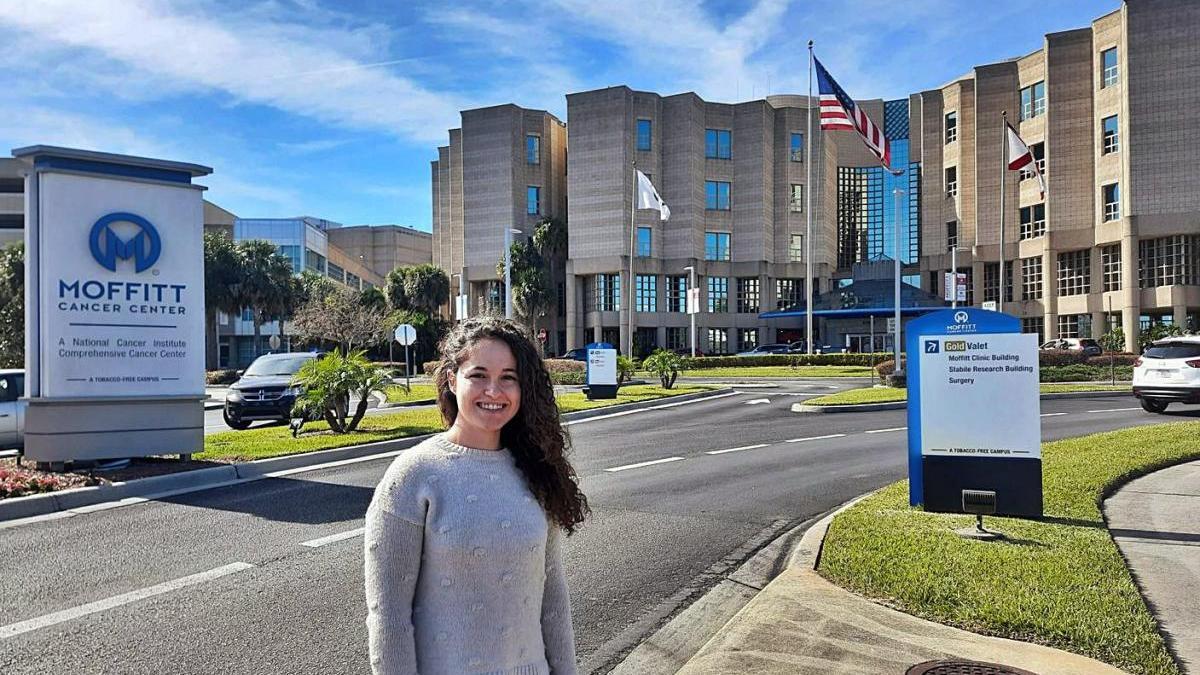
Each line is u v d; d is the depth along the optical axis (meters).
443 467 2.11
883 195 78.38
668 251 68.12
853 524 7.39
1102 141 52.78
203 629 5.21
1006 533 6.91
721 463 12.52
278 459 11.89
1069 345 50.12
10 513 8.59
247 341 89.12
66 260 11.05
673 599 5.95
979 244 61.59
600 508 9.11
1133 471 10.04
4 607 5.64
